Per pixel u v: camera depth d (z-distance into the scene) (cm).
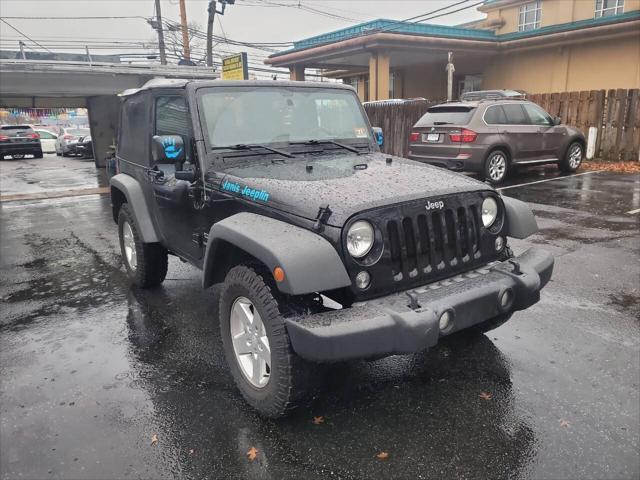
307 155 390
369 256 272
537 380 336
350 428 292
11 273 612
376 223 273
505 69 2177
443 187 308
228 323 322
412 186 305
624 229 718
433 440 279
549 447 271
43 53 2161
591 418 295
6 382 352
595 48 1853
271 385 284
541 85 2052
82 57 2147
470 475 253
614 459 261
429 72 2448
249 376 314
